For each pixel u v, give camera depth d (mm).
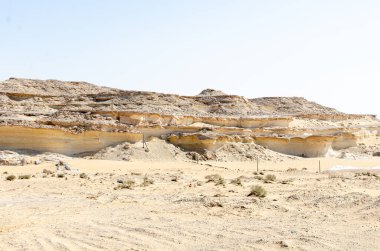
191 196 23484
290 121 83500
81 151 62062
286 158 69125
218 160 63844
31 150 59094
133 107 77812
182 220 15211
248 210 16984
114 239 12062
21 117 67188
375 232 12188
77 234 12844
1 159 50938
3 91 82000
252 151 68438
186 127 69875
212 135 67250
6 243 11797
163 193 25656
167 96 87000
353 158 74500
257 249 10312
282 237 11617
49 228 13984
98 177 38500
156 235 12461
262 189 22516
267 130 76438
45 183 32938
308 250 10148
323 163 63438
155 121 70562
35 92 92500
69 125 64250
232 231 12812
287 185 29359
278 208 17562
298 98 124312
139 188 28781
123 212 17859
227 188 27953
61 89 97938
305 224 13844
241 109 89875
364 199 18234
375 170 48469
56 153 59844
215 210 17328
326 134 83500
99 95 85375
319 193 21938
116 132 63562
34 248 11156
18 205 20766
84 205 20469
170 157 61938
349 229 12781
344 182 30641
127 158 58625
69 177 38469
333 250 10102
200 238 11977
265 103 119250
